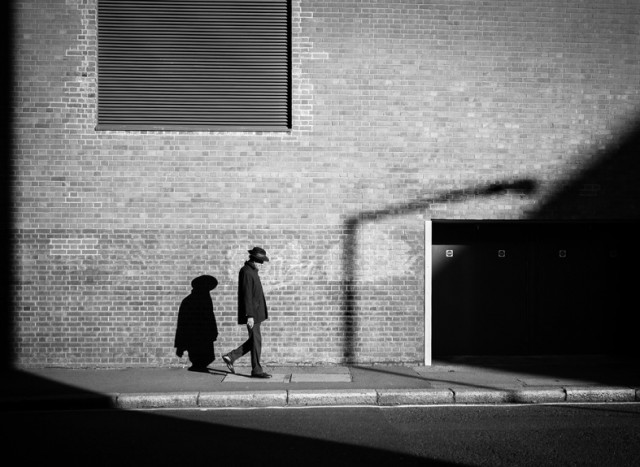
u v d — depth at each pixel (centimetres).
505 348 1164
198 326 1077
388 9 1098
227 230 1083
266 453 647
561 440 689
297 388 900
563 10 1115
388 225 1096
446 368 1055
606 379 962
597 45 1120
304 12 1091
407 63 1098
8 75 1066
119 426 755
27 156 1066
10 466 607
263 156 1088
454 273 1163
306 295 1088
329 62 1093
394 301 1095
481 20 1105
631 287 1173
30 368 1059
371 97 1095
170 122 1105
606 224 1173
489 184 1104
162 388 902
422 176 1098
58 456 638
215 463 616
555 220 1116
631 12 1125
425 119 1099
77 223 1070
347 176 1093
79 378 975
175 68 1109
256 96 1113
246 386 914
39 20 1071
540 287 1170
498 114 1106
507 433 718
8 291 1063
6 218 1063
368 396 871
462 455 638
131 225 1075
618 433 716
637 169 1123
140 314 1073
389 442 684
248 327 970
